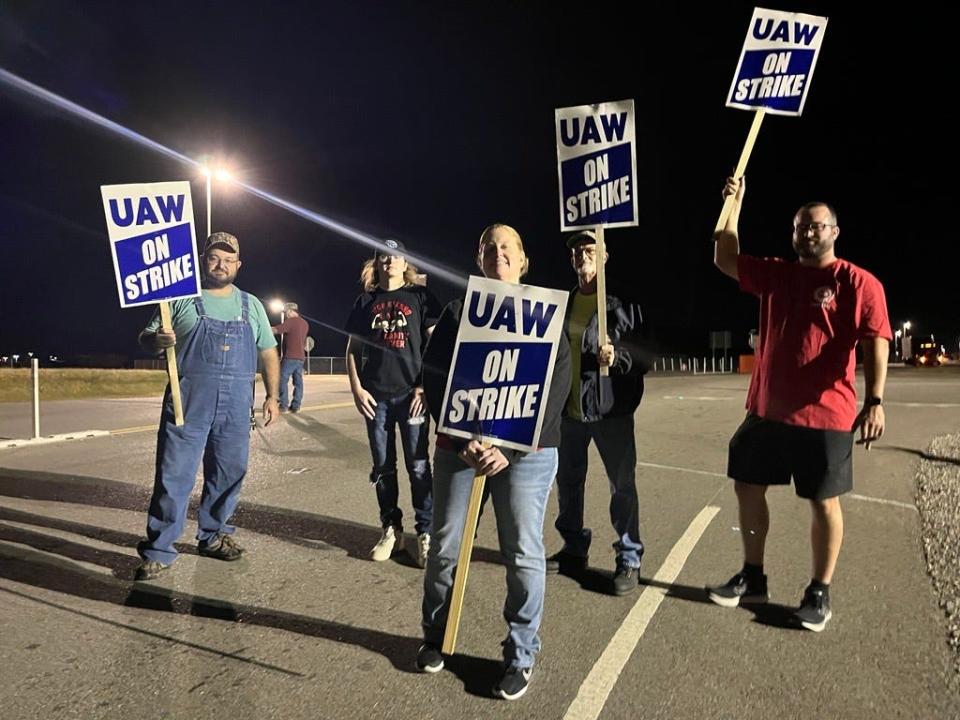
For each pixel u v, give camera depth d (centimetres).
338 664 332
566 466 441
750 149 423
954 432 1007
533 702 299
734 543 505
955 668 323
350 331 477
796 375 370
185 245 433
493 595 416
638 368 412
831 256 375
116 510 585
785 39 428
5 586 420
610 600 405
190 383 436
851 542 502
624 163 400
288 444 901
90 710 292
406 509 595
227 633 362
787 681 314
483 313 314
